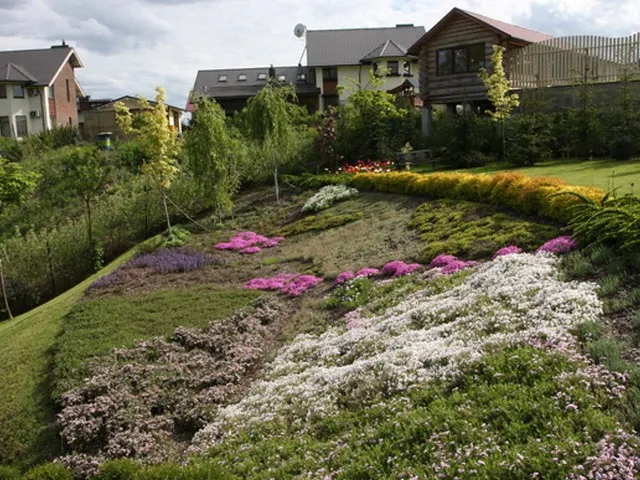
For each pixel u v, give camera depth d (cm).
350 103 3142
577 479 431
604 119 1936
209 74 5831
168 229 1930
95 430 820
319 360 876
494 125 2220
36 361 1098
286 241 1727
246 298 1300
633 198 956
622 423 487
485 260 1091
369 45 5428
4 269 2073
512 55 2527
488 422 531
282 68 5862
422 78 2788
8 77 4694
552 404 521
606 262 825
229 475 597
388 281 1158
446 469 483
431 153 2459
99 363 1023
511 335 671
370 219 1655
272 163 2477
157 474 620
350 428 627
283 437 660
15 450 849
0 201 1944
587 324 653
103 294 1475
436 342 746
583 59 2322
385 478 507
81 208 2552
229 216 2134
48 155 3256
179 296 1362
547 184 1228
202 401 864
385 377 689
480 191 1445
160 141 1844
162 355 1052
